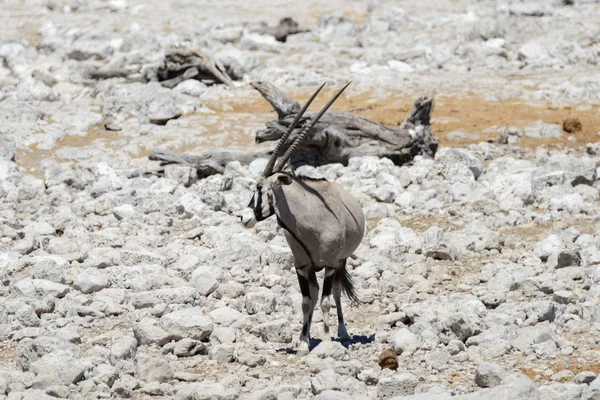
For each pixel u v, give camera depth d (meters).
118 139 63.75
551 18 105.38
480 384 25.36
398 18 111.75
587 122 66.62
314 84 82.62
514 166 57.09
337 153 58.03
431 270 38.62
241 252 38.62
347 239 28.55
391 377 24.94
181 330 29.23
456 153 56.81
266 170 27.41
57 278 35.75
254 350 28.88
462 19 110.19
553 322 31.17
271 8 121.62
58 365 25.66
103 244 41.75
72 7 123.50
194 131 64.56
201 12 116.88
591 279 35.41
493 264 38.47
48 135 63.41
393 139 58.75
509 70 89.00
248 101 75.44
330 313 33.00
